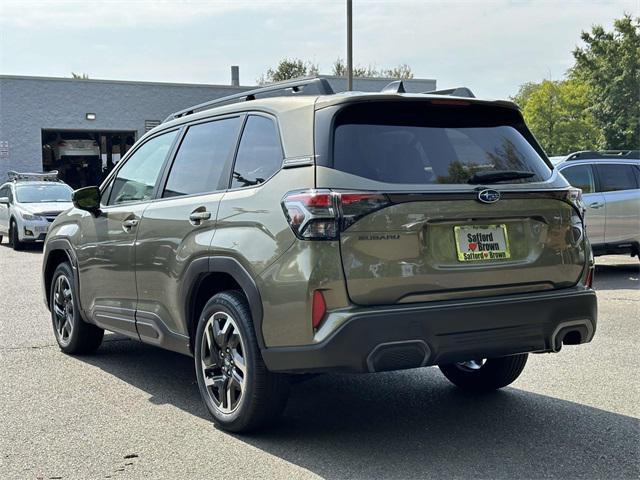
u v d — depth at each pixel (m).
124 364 6.28
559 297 4.23
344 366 3.74
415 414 4.82
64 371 6.03
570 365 6.04
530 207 4.23
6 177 31.62
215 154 4.88
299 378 4.60
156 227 5.12
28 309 9.08
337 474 3.80
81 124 32.59
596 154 11.90
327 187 3.84
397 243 3.85
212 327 4.55
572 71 58.31
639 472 3.81
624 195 11.62
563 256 4.36
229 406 4.43
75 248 6.30
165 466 3.93
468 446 4.21
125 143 34.28
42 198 18.73
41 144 32.12
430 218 3.92
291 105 4.31
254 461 3.99
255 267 4.08
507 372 5.12
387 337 3.74
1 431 4.52
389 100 4.14
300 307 3.83
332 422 4.66
